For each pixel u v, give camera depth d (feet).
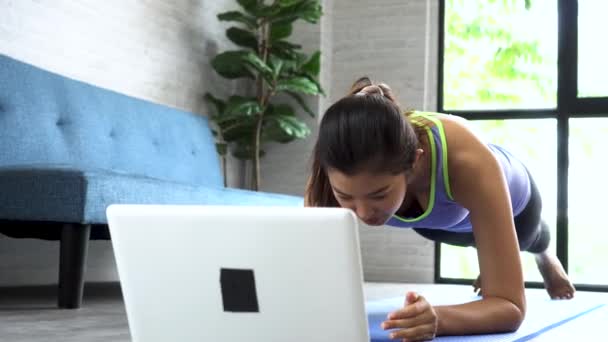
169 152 14.17
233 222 3.76
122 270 4.10
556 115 17.22
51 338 6.27
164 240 3.94
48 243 12.88
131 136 13.16
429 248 17.78
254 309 3.85
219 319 3.94
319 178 5.26
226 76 17.10
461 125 5.62
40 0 12.45
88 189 8.73
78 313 8.39
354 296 3.67
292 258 3.70
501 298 5.40
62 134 11.57
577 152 17.10
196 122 15.61
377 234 18.16
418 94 18.16
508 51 18.10
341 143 4.47
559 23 17.34
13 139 10.51
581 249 17.02
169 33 15.94
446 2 18.56
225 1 18.04
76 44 13.29
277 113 17.62
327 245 3.62
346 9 18.85
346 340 3.75
